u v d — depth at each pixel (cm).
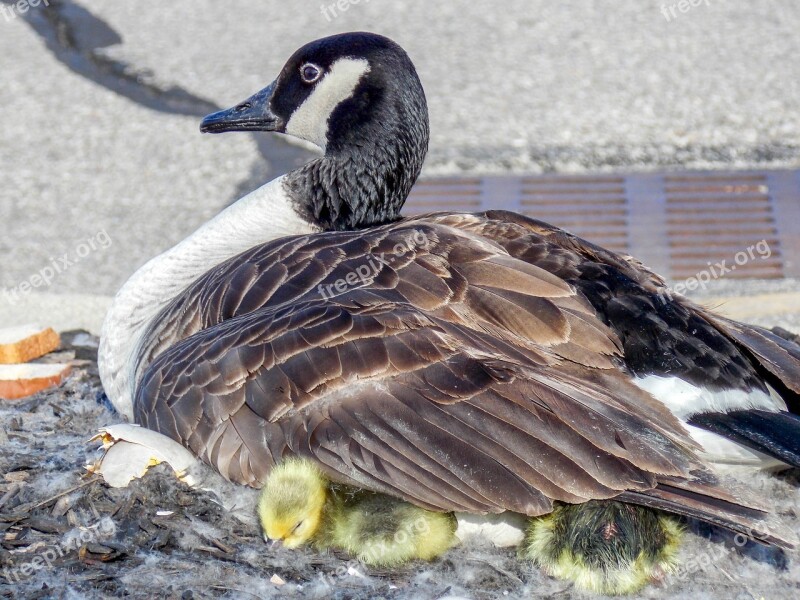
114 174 1155
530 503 505
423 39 1412
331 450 526
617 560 538
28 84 1319
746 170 1151
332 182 709
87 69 1352
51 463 651
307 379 533
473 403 521
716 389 564
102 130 1231
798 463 520
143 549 574
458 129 1213
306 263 590
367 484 522
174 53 1381
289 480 533
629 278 599
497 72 1336
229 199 1108
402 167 713
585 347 552
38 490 618
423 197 1089
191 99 1284
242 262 611
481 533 579
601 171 1148
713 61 1365
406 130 707
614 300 583
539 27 1454
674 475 505
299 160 1178
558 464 508
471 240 593
